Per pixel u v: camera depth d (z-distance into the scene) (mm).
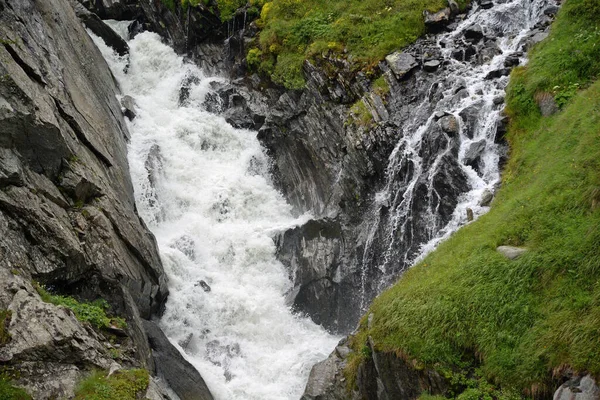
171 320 19609
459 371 13484
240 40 30531
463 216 18781
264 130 27750
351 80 24953
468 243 16344
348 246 22234
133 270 17625
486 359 13227
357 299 21422
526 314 13273
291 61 27344
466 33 24719
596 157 15141
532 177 17234
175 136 27750
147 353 15969
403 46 25297
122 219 18281
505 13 25250
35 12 19359
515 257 14508
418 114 22031
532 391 12281
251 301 21266
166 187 25172
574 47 19938
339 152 24312
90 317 14781
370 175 22375
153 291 18688
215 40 32125
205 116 29344
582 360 11695
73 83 20109
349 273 21797
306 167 25938
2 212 14133
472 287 14461
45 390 11836
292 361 18938
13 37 16688
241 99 29359
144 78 31625
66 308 13633
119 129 24141
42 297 13742
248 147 28281
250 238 23750
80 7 31359
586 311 12398
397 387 14469
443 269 15914
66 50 21312
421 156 20781
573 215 14484
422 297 15133
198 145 27969
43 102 16188
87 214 16656
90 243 16219
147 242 19328
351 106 24688
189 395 16141
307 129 25891
